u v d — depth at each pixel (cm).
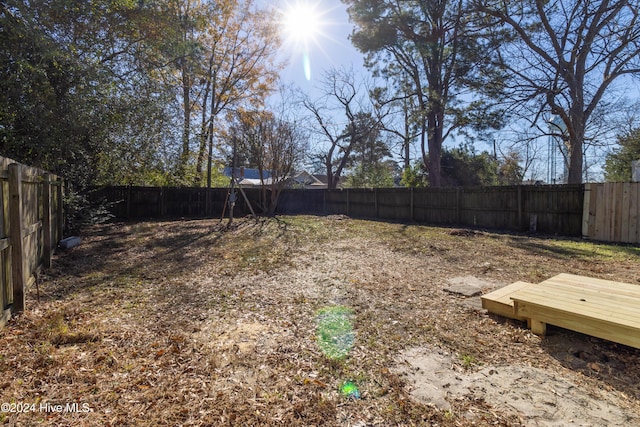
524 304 269
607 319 223
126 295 366
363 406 179
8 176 281
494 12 1177
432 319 300
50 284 398
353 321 296
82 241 702
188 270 480
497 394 189
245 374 209
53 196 547
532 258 547
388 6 1487
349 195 1424
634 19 959
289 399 184
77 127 572
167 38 718
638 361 221
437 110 1570
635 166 1120
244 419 167
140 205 1246
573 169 1069
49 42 480
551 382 201
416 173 1945
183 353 234
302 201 1600
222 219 1166
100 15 554
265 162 1449
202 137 1189
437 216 1122
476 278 432
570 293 284
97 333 261
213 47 1593
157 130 805
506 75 1106
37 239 407
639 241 680
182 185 1290
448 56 1501
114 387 192
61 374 203
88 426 159
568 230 809
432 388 195
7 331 261
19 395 181
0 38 451
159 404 177
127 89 677
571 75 1011
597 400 183
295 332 273
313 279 435
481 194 999
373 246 673
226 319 300
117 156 757
